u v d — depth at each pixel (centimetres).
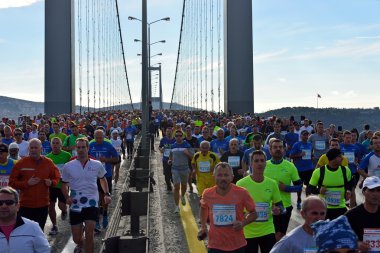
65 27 5506
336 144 1084
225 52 5169
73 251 902
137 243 629
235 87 5059
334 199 812
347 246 332
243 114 4625
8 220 467
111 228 688
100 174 820
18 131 1334
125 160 2689
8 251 460
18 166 824
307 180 1309
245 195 604
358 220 509
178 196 1263
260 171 674
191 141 1541
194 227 1097
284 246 451
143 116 2089
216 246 599
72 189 802
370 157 1036
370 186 496
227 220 598
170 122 2858
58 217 1220
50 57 5491
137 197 824
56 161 1070
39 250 472
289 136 1585
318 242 343
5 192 460
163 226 1111
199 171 1123
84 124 2406
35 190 825
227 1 5116
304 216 451
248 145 1473
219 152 1410
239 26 5078
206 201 609
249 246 671
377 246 508
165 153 1608
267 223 676
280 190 791
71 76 5519
